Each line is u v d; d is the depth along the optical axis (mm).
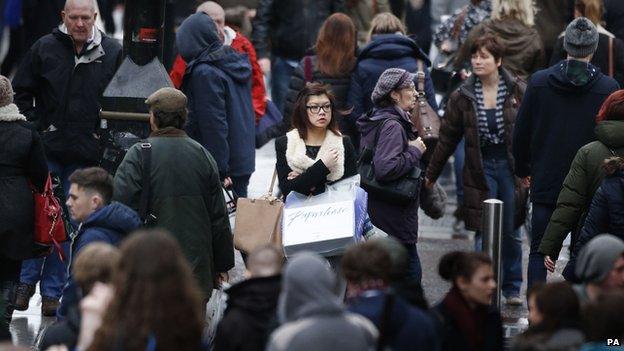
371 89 27406
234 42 29266
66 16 25547
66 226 23078
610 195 20734
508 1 28797
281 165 22406
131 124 22953
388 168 23312
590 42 23562
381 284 15992
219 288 21281
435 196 26406
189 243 20656
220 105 26656
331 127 22422
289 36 35750
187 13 36812
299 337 14305
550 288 16109
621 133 21844
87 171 19203
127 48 23109
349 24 27734
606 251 17141
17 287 23250
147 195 20547
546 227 23938
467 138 25812
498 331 17516
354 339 14414
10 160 22328
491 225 22188
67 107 25688
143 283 14203
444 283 27031
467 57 29359
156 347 14180
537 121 23922
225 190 26859
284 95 36062
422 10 41281
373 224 23656
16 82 25828
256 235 22125
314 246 21734
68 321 16016
